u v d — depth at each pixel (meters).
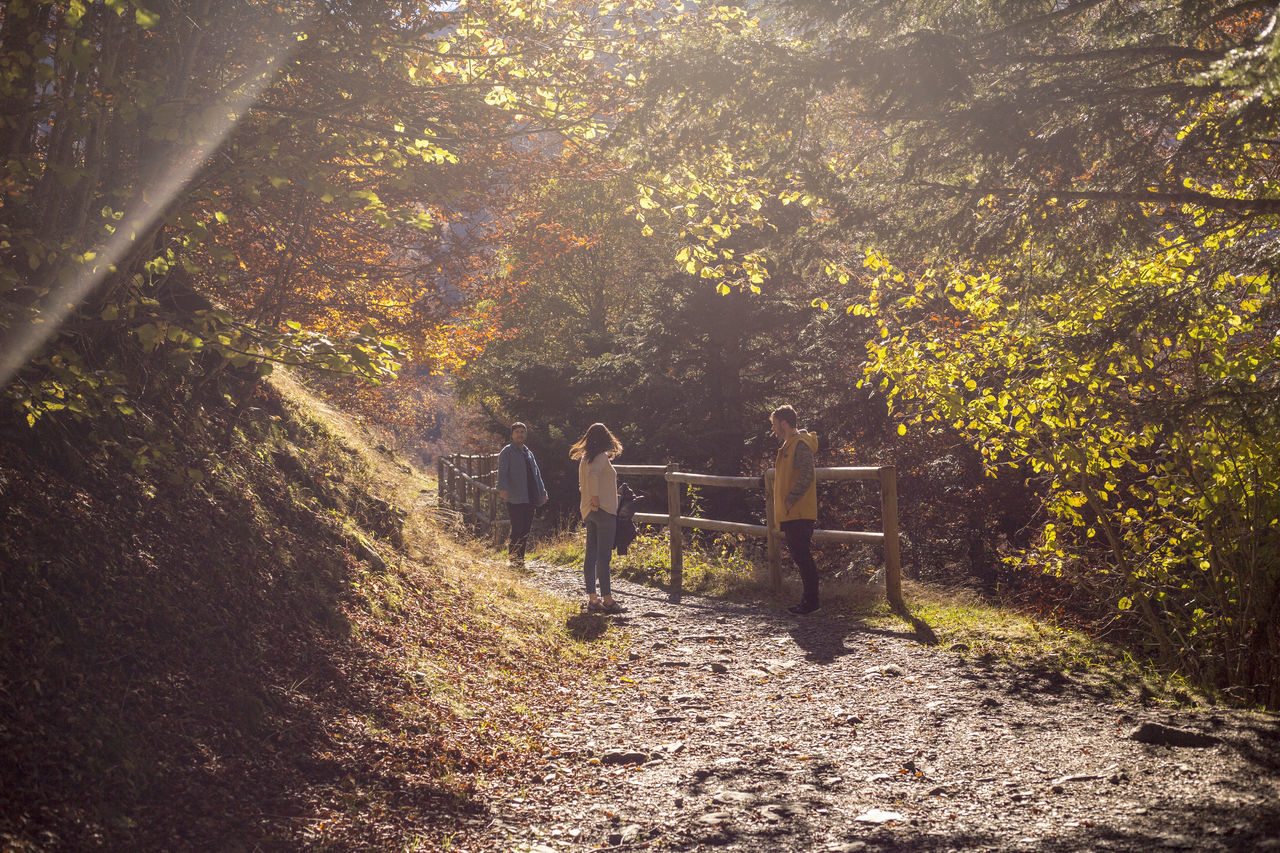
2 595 3.77
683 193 6.00
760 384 22.36
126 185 4.64
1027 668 6.09
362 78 5.28
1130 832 3.32
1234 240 5.75
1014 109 4.88
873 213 5.49
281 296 7.84
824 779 4.25
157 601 4.44
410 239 9.05
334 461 8.51
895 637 7.15
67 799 3.12
